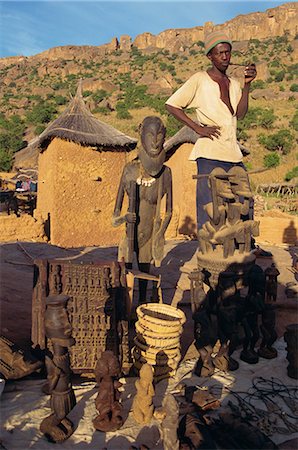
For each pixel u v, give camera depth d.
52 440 4.32
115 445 4.32
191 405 4.90
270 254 13.95
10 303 8.16
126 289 6.76
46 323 4.49
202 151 7.57
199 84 7.35
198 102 7.44
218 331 6.35
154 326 5.59
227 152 7.48
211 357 6.16
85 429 4.55
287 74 110.44
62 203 16.25
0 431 4.41
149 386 4.66
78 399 5.10
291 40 144.50
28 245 14.30
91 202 16.81
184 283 10.29
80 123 16.44
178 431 4.43
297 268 11.98
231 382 5.76
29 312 7.94
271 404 5.20
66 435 4.38
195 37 173.62
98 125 16.88
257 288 6.43
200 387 5.46
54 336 4.45
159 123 6.85
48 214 16.97
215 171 6.77
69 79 140.50
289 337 5.94
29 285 9.64
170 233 17.20
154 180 7.22
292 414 5.04
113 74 139.50
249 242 7.02
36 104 102.56
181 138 17.28
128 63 151.38
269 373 6.09
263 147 60.66
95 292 6.32
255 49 142.25
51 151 16.30
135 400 4.74
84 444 4.32
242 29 161.50
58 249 14.29
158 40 175.75
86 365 5.87
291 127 67.69
